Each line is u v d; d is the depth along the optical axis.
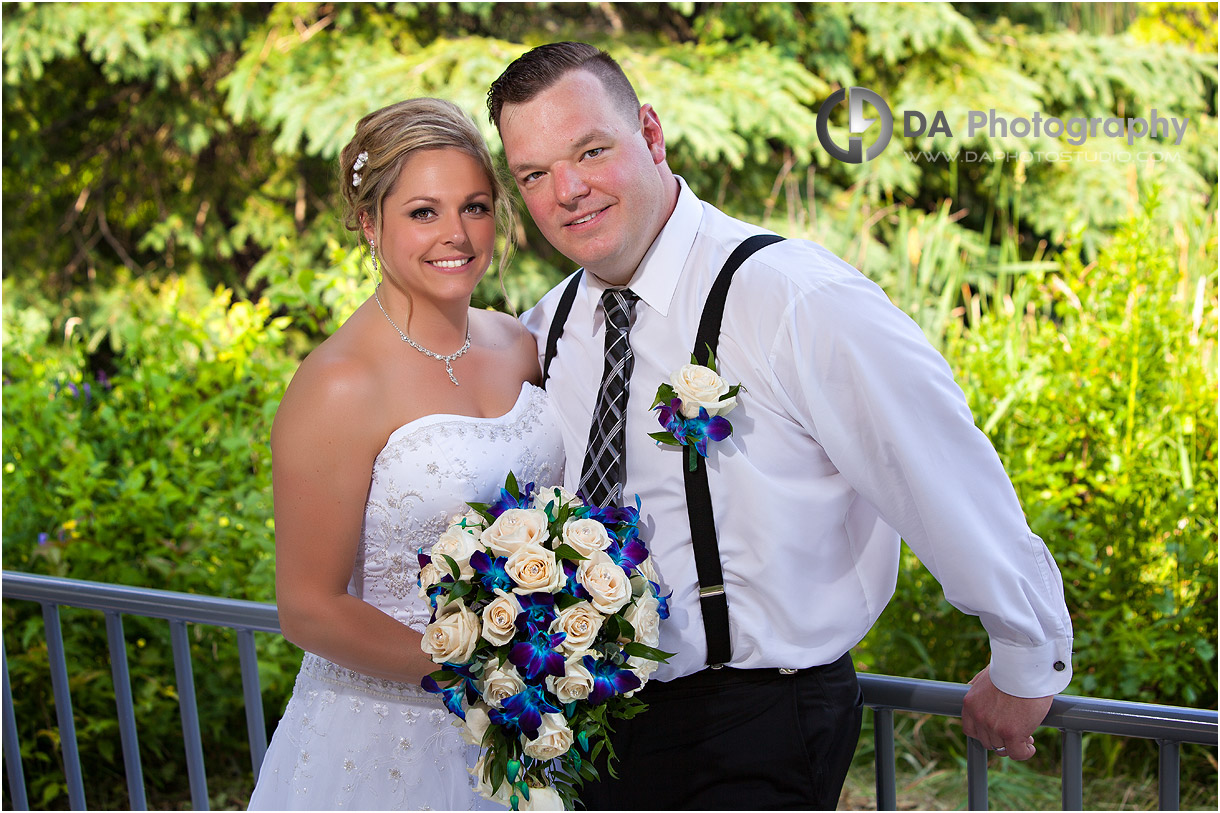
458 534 1.43
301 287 3.71
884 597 1.64
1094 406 3.54
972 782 1.59
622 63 6.44
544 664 1.33
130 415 3.51
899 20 6.56
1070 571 3.30
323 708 1.68
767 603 1.54
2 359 4.02
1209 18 7.61
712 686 1.56
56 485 3.35
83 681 3.13
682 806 1.59
